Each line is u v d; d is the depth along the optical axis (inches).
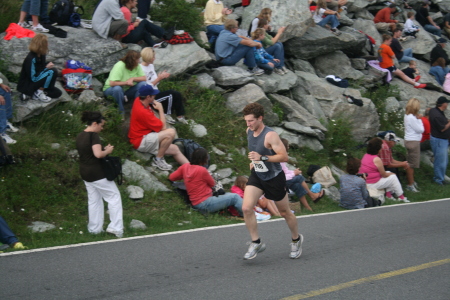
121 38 412.2
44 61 327.6
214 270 200.4
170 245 235.8
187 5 473.1
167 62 414.3
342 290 182.9
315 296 175.8
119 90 357.1
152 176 324.2
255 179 208.1
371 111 487.5
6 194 270.7
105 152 249.4
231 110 425.1
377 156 390.6
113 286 178.5
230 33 448.1
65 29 399.9
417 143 436.8
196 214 303.0
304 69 529.0
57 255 214.4
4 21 416.5
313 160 423.5
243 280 189.5
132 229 266.2
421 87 597.6
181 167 311.3
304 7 525.7
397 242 254.8
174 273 195.0
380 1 731.4
